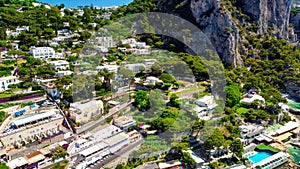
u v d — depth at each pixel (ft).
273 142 357.20
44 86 363.15
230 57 586.04
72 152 268.62
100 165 259.39
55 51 507.30
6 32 552.41
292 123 412.57
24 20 606.55
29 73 392.68
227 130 334.44
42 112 311.27
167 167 268.82
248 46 643.04
